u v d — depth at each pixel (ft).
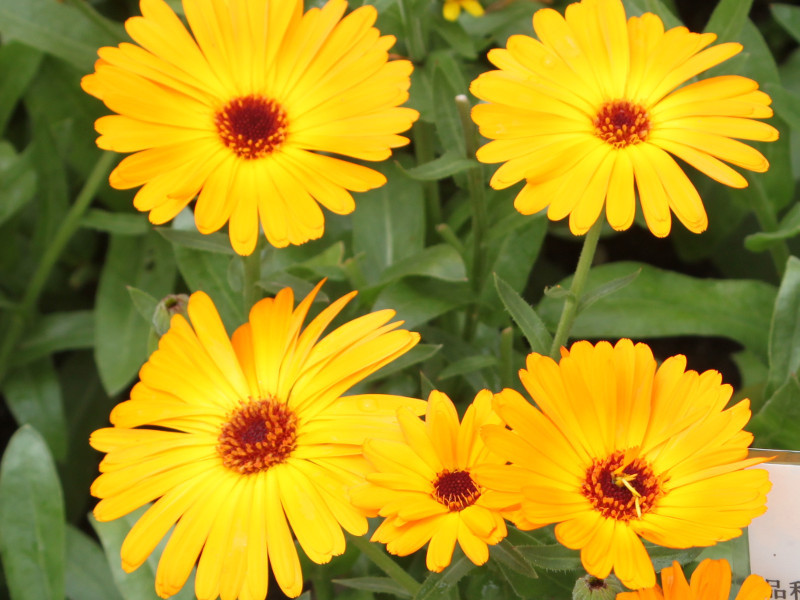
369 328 1.43
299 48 1.54
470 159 1.66
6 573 1.65
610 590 1.33
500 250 1.79
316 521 1.37
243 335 1.46
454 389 1.78
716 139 1.45
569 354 1.37
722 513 1.32
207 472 1.42
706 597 1.31
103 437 1.42
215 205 1.47
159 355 1.44
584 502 1.35
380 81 1.51
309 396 1.43
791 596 1.44
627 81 1.49
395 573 1.44
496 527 1.31
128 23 1.53
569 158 1.44
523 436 1.34
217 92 1.54
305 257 1.84
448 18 1.85
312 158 1.50
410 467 1.35
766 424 1.63
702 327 1.79
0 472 1.69
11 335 1.92
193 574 1.63
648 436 1.38
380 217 1.83
